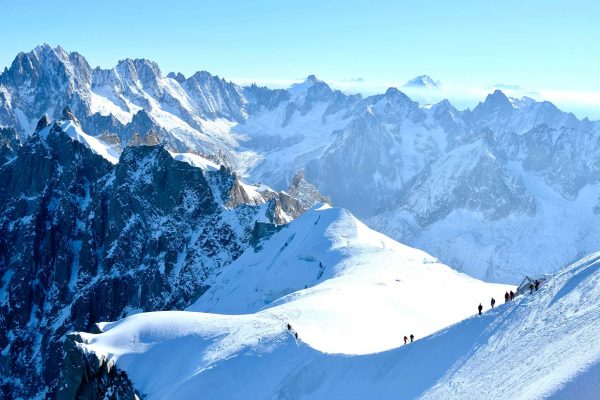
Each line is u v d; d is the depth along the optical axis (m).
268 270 195.62
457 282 153.12
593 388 36.62
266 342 85.38
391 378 61.66
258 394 75.50
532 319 53.41
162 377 88.38
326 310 98.94
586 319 46.06
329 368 72.94
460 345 57.97
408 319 103.88
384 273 149.00
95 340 97.06
